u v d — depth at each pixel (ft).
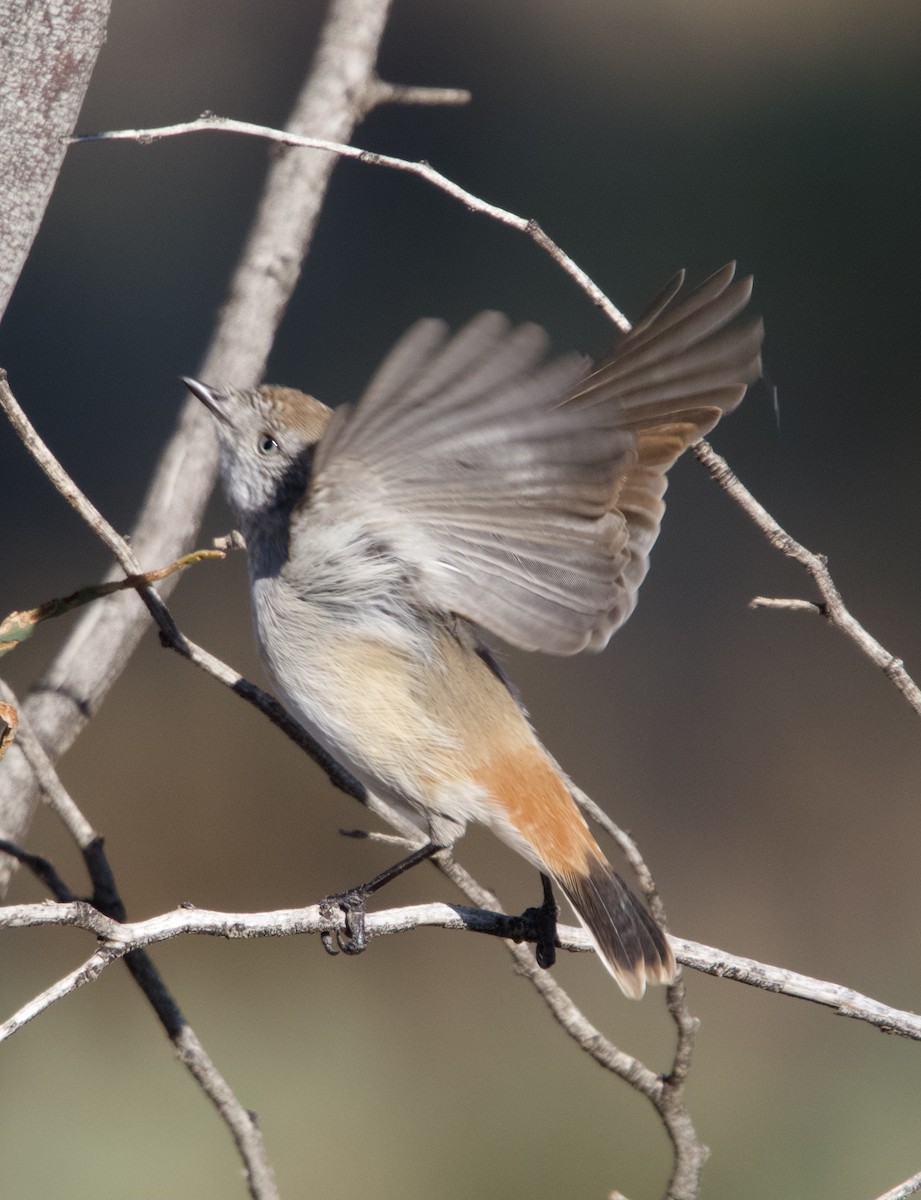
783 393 62.44
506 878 44.62
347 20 22.54
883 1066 38.27
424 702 20.07
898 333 63.72
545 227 65.21
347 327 62.39
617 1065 18.49
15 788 19.30
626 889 19.52
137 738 46.78
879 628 53.88
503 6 69.87
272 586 20.26
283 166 22.29
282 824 45.09
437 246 64.59
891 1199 17.75
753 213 66.18
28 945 40.19
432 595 18.04
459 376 14.53
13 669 50.08
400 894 43.70
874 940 43.29
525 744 20.44
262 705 19.30
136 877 43.42
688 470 58.85
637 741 50.75
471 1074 37.42
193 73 63.00
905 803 48.06
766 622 54.70
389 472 17.03
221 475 21.21
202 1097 36.01
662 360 18.65
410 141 67.56
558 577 17.34
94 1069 36.63
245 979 39.91
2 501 57.21
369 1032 38.73
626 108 69.46
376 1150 34.91
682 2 72.79
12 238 16.42
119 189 63.00
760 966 18.65
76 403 60.70
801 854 46.39
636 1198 34.01
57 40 16.42
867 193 66.64
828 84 69.41
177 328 62.18
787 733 50.67
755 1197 33.99
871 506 58.75
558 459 16.06
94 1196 33.32
